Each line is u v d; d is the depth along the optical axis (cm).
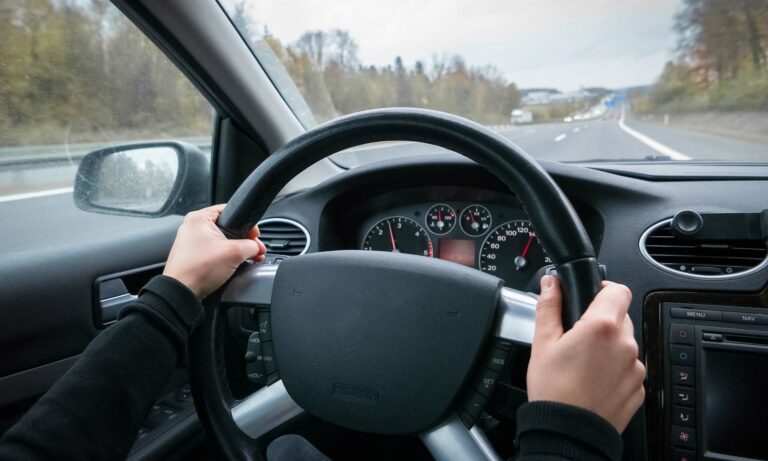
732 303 103
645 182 125
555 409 43
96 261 120
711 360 102
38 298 108
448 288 74
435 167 140
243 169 168
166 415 122
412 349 75
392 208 156
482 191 145
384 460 104
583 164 152
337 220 156
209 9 134
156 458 113
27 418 52
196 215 73
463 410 75
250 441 84
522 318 72
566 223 58
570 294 55
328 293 80
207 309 75
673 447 101
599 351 45
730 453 97
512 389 74
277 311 83
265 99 155
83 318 117
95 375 54
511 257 145
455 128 65
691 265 109
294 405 85
